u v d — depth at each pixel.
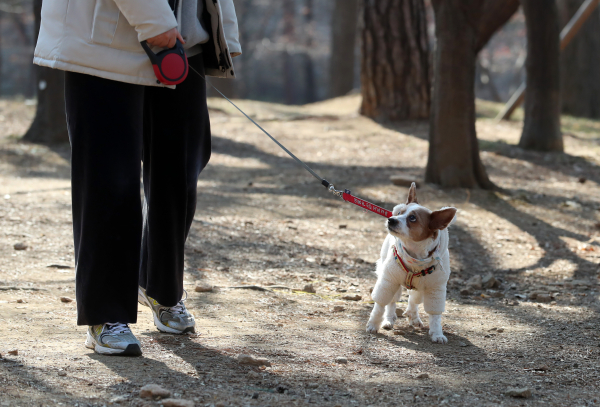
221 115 15.99
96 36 3.03
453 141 9.52
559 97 12.50
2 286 4.61
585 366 3.46
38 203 8.22
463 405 2.77
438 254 3.80
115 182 3.14
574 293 5.45
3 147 12.39
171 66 3.07
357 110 16.33
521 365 3.46
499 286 5.75
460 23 9.15
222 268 5.76
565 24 18.47
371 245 7.00
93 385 2.75
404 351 3.69
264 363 3.20
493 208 8.76
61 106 13.17
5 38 42.41
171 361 3.17
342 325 4.24
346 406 2.69
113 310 3.19
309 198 9.08
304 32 38.00
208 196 9.03
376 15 14.77
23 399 2.53
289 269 5.91
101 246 3.14
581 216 8.55
